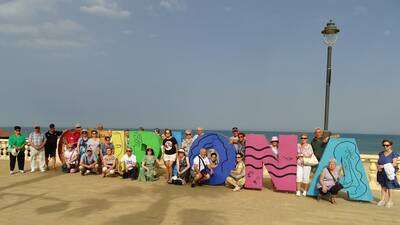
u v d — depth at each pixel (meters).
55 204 10.30
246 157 12.88
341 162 11.68
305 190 12.17
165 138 14.01
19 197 11.13
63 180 14.03
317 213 9.91
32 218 8.89
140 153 14.59
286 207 10.48
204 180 13.23
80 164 15.34
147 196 11.48
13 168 15.41
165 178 14.68
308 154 12.22
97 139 15.54
